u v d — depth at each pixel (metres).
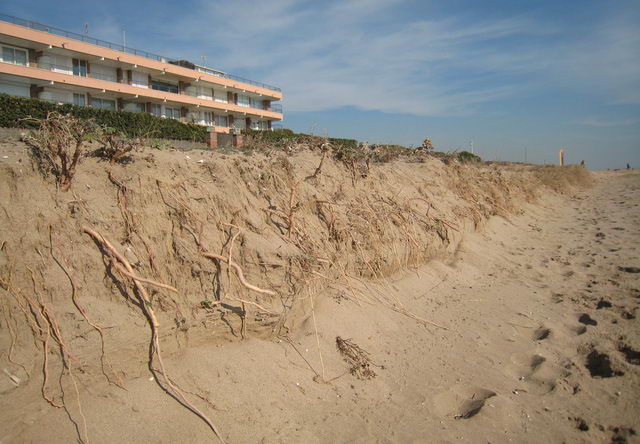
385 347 5.45
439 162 13.72
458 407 4.37
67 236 4.03
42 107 12.02
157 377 3.78
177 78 34.59
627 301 6.79
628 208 17.89
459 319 6.50
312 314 5.37
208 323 4.42
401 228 8.42
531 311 6.82
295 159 8.48
